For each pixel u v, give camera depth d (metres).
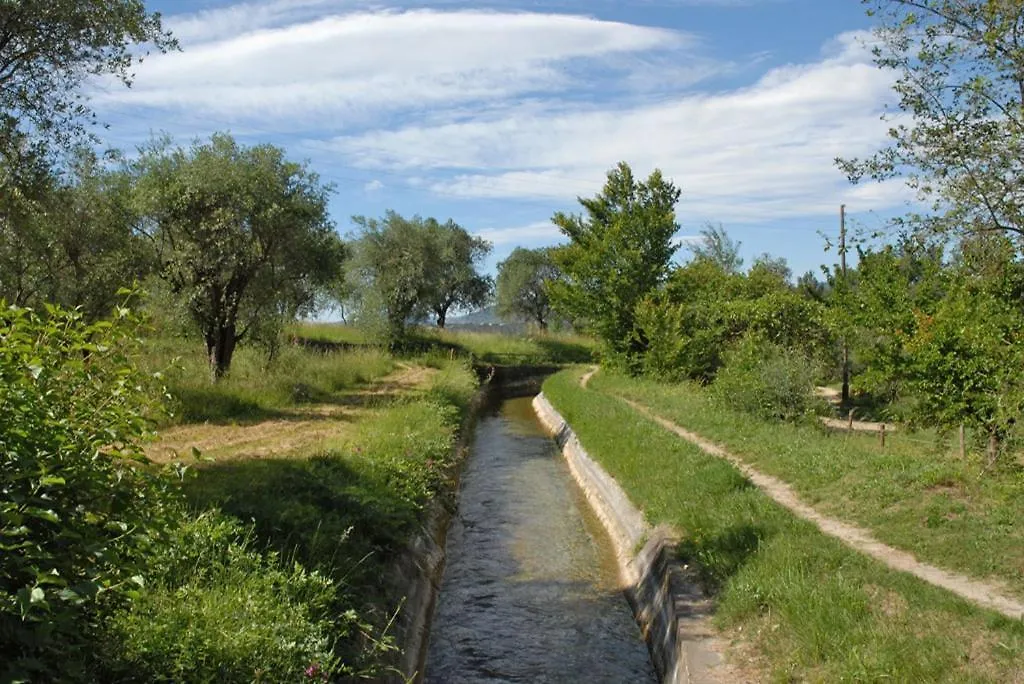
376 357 35.25
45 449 3.94
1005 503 8.96
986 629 5.83
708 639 7.30
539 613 10.34
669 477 13.20
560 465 21.28
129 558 4.34
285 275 24.39
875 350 18.30
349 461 11.65
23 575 3.71
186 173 21.81
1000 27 9.16
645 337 33.28
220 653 4.86
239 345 26.77
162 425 16.94
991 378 10.68
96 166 17.86
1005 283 10.72
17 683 3.27
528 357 51.75
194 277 22.12
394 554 9.53
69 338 4.39
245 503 8.20
